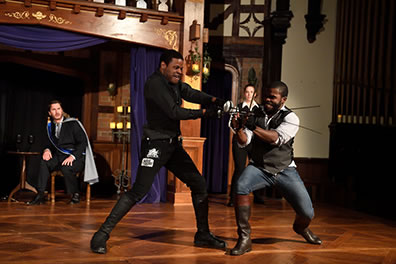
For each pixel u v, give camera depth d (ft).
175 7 20.36
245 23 24.41
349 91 23.02
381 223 15.74
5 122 24.04
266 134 9.64
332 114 23.77
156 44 19.13
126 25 18.74
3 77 23.99
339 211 18.75
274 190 22.75
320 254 10.35
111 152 24.40
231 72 24.30
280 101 10.20
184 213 16.10
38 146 24.68
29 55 23.38
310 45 23.99
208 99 10.57
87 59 24.43
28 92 24.61
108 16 18.51
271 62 23.81
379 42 22.34
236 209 10.14
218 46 24.21
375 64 22.45
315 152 23.79
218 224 14.02
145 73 19.43
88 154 18.58
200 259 9.43
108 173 24.31
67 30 18.10
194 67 18.89
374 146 22.25
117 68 24.79
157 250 10.11
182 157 10.66
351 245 11.58
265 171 10.21
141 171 10.09
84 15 18.20
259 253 10.18
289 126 9.88
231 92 24.39
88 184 18.62
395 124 21.89
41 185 17.56
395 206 19.17
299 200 10.24
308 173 23.63
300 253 10.36
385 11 22.24
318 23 23.73
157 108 10.12
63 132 18.29
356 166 22.61
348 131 22.99
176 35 19.42
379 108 22.34
